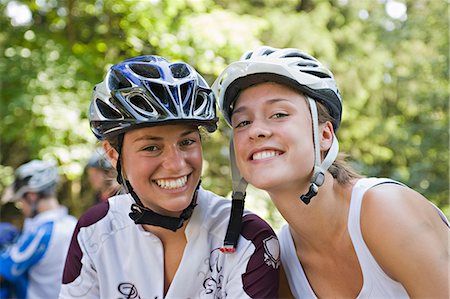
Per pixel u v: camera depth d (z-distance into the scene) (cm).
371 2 991
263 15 831
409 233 156
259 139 164
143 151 169
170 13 595
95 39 659
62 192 766
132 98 170
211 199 193
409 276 156
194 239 181
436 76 924
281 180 162
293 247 191
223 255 179
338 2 930
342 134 924
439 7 934
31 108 575
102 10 648
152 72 174
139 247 182
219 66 597
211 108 177
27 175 346
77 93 596
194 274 179
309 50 842
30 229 335
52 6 653
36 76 587
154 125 163
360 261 168
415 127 946
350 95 916
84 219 191
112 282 181
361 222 166
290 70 163
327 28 920
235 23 600
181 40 590
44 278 327
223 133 747
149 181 170
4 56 616
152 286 180
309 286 187
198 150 173
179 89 167
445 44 907
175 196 170
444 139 899
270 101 165
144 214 176
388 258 160
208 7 655
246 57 180
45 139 577
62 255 331
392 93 998
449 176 892
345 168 185
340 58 918
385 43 980
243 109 169
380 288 167
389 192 164
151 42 599
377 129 945
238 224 177
